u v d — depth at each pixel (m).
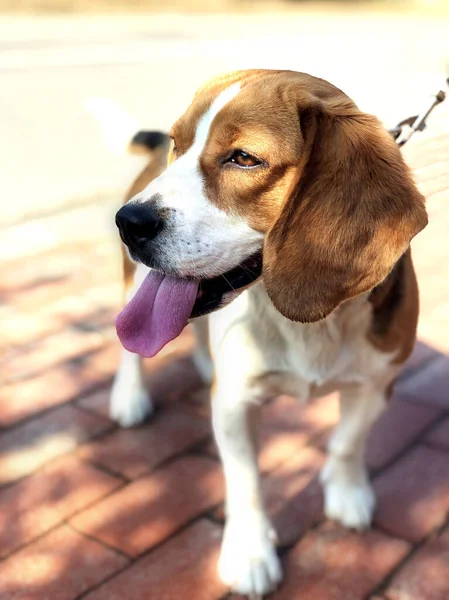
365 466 0.65
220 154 0.47
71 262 1.04
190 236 0.46
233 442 0.54
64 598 0.52
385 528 0.58
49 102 1.95
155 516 0.59
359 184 0.44
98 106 0.79
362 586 0.53
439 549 0.56
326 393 0.56
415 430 0.69
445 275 0.64
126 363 0.72
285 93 0.46
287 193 0.45
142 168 0.76
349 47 3.17
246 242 0.47
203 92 0.50
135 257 0.47
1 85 2.13
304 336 0.50
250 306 0.50
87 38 3.09
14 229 1.13
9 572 0.54
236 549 0.54
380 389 0.55
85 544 0.56
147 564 0.55
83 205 1.22
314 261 0.45
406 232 0.44
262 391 0.54
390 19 4.84
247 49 2.98
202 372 0.78
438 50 3.03
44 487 0.62
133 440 0.68
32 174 1.36
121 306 0.92
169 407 0.73
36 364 0.80
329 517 0.59
